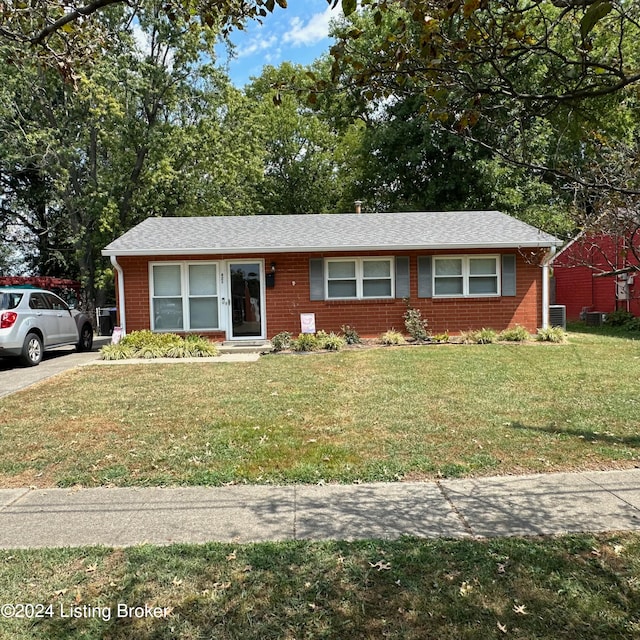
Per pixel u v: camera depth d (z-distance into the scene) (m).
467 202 21.69
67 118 19.66
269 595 2.65
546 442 4.98
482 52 2.48
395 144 22.75
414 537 3.23
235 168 21.64
